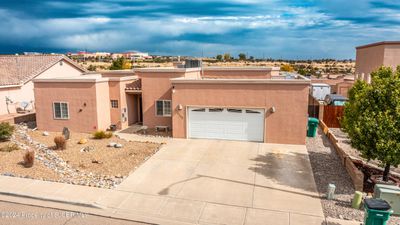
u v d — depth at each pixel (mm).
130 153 17125
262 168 14992
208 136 20484
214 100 19984
